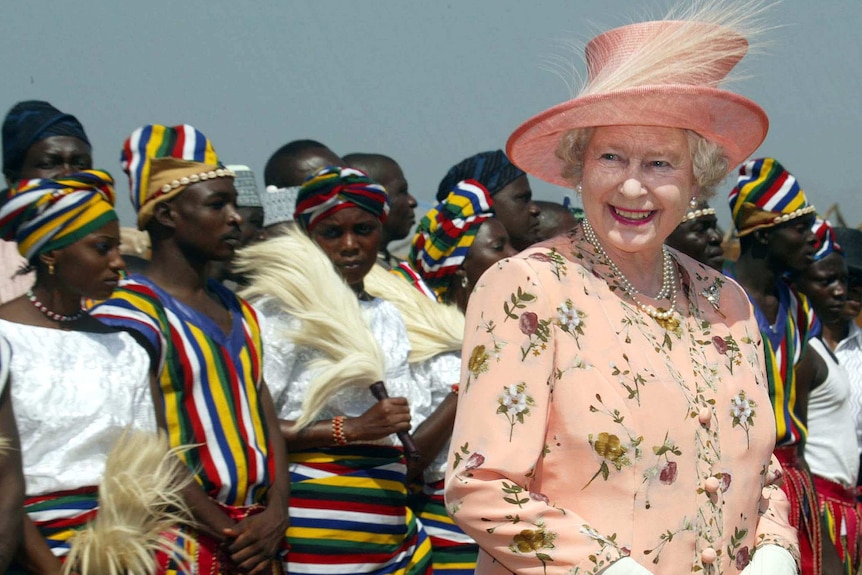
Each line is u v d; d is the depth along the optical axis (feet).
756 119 9.70
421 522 16.88
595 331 9.23
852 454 20.86
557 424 9.05
